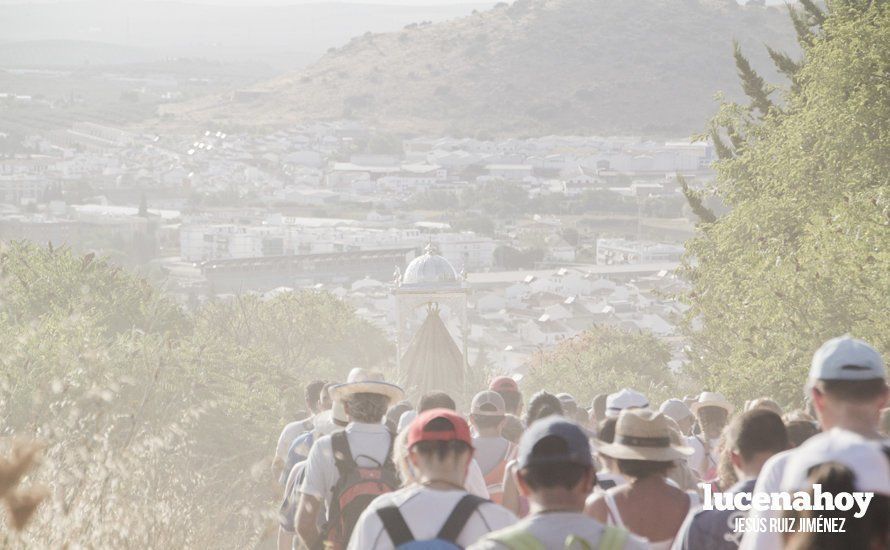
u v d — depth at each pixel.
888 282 28.17
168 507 9.05
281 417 33.84
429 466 6.83
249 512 9.50
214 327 73.50
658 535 7.66
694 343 49.22
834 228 31.39
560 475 5.85
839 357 6.38
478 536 6.57
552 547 5.71
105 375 10.47
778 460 6.33
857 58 41.16
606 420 9.70
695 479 9.85
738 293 42.16
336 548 8.45
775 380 31.52
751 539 6.23
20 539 7.20
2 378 10.64
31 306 37.66
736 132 57.25
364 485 8.52
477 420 10.48
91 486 8.01
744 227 44.09
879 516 4.65
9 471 5.58
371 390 8.82
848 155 40.84
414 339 51.16
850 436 5.12
